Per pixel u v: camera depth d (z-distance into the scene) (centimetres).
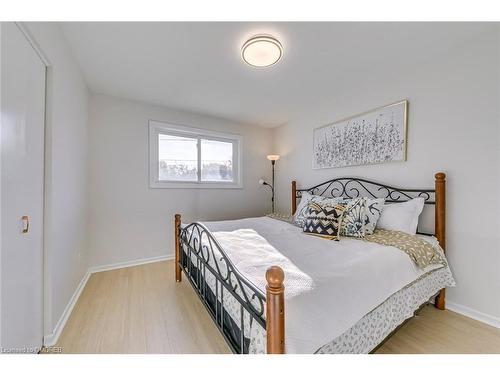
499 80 154
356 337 106
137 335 147
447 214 179
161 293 207
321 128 294
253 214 386
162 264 286
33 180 126
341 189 271
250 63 183
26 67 117
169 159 320
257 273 116
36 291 129
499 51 153
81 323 160
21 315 112
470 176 167
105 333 149
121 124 276
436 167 186
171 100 283
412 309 142
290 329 82
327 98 282
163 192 306
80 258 218
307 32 158
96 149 261
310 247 162
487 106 159
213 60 195
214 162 357
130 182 282
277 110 320
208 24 150
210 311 144
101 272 258
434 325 157
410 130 202
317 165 304
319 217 197
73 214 194
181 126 318
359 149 245
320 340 87
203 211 339
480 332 149
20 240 111
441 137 183
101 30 156
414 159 200
